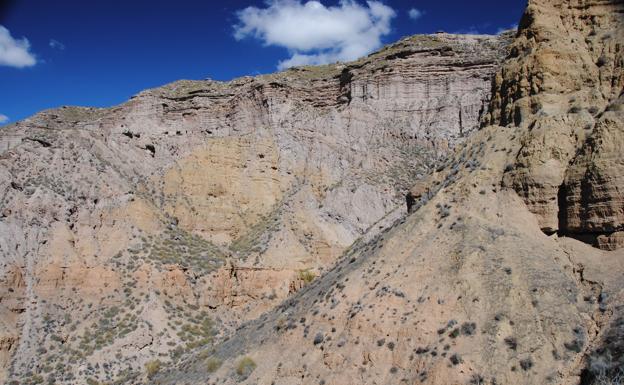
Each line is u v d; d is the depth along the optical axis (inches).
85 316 2778.1
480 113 4252.0
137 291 2935.5
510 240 1421.0
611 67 1606.8
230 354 1899.6
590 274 1321.4
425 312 1360.7
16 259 2802.7
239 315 3093.0
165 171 3826.3
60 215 3075.8
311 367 1475.1
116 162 3710.6
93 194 3284.9
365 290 1565.0
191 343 2770.7
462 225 1514.5
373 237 2224.4
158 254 3149.6
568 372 1152.8
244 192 3784.5
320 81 4891.7
